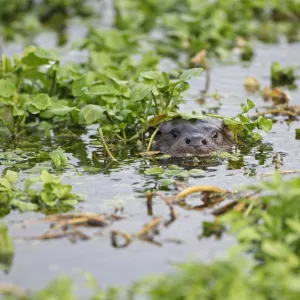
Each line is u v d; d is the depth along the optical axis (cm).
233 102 1571
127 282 826
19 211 1014
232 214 883
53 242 920
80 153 1278
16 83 1452
